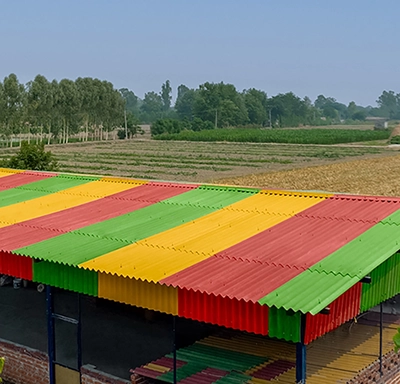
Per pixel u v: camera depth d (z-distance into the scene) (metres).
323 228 12.63
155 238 13.00
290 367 12.09
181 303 10.42
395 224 12.32
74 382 13.38
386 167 67.81
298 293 9.30
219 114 196.50
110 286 11.40
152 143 120.81
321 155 87.25
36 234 14.03
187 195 16.75
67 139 116.38
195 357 12.73
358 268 10.16
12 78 95.94
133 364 14.17
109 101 129.75
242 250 11.71
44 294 20.03
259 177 58.97
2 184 20.30
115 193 17.77
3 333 16.42
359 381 11.38
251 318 9.57
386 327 14.27
